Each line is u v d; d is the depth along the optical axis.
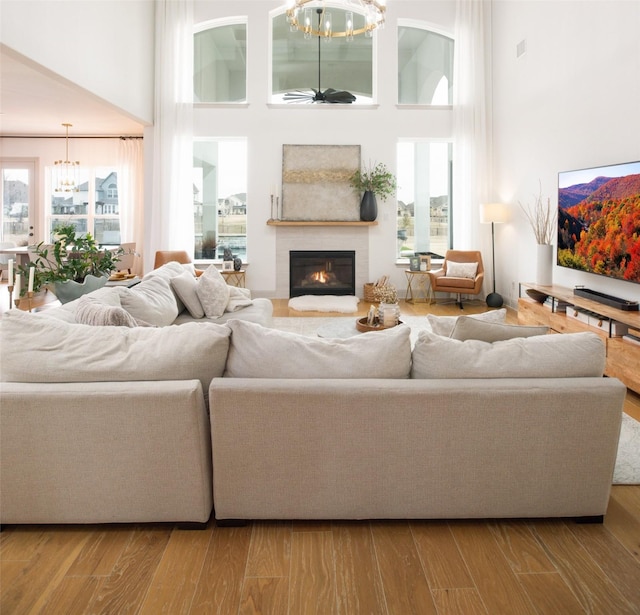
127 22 6.90
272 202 8.23
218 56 8.33
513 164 7.23
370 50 8.38
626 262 4.27
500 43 7.68
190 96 8.06
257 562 1.96
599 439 2.12
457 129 8.06
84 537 2.11
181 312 4.92
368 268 8.36
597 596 1.77
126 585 1.83
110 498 2.11
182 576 1.88
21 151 9.98
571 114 5.54
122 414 2.05
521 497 2.16
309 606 1.73
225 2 8.12
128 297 3.67
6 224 10.15
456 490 2.14
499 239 7.92
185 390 2.04
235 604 1.74
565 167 5.70
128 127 9.12
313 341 2.24
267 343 2.19
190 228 8.20
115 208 10.13
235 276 8.28
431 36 8.34
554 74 5.93
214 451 2.10
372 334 2.28
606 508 2.21
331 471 2.13
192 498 2.12
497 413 2.09
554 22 5.90
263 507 2.15
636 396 3.82
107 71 6.24
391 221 8.32
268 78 8.18
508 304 7.60
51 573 1.89
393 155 8.23
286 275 8.36
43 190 10.04
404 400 2.07
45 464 2.08
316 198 8.27
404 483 2.14
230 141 8.41
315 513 2.16
